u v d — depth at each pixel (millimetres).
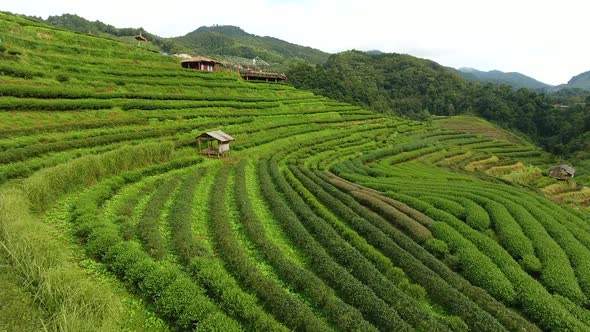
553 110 183250
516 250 29391
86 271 18906
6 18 69125
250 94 86438
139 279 18281
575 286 24594
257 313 16906
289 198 36750
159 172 38938
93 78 60750
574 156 122062
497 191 44562
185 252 21969
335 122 89125
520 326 19906
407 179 51094
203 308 16250
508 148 99562
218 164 46531
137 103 56844
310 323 17125
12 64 53000
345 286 21422
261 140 59906
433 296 22438
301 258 25578
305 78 172125
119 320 15414
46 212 24609
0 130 36594
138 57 81750
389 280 23203
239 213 31531
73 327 12727
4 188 25672
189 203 30922
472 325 19797
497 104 192125
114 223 25000
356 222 32094
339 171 52625
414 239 31172
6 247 16281
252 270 21172
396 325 18344
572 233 34406
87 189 29953
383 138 81500
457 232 31688
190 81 76750
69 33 76688
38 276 15422
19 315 13555
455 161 75812
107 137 42531
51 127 41438
